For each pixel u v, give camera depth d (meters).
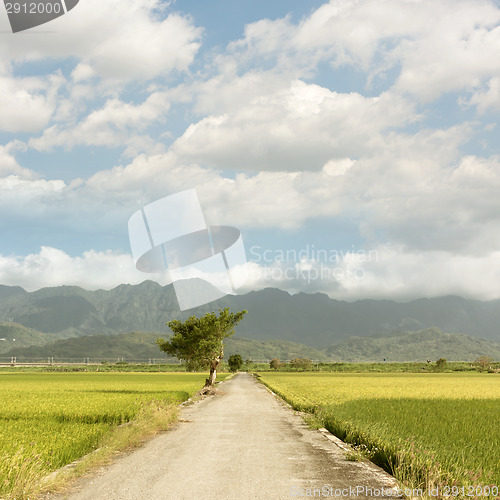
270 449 17.97
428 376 131.88
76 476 13.30
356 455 15.91
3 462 12.65
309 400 39.97
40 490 11.61
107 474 13.58
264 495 11.27
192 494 11.32
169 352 60.47
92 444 18.23
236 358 185.00
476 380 97.50
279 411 34.72
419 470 12.33
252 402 44.12
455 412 27.45
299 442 19.77
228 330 61.47
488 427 20.47
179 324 60.97
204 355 59.22
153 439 20.50
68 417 27.09
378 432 17.61
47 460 14.02
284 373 179.38
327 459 16.00
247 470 14.07
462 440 16.30
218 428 24.52
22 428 22.22
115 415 27.00
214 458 16.03
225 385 83.88
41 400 39.62
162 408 27.05
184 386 68.00
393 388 61.59
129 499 10.94
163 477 13.13
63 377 122.69
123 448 18.09
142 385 72.75
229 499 10.92
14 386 71.38
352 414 24.64
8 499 10.84
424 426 20.12
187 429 24.09
